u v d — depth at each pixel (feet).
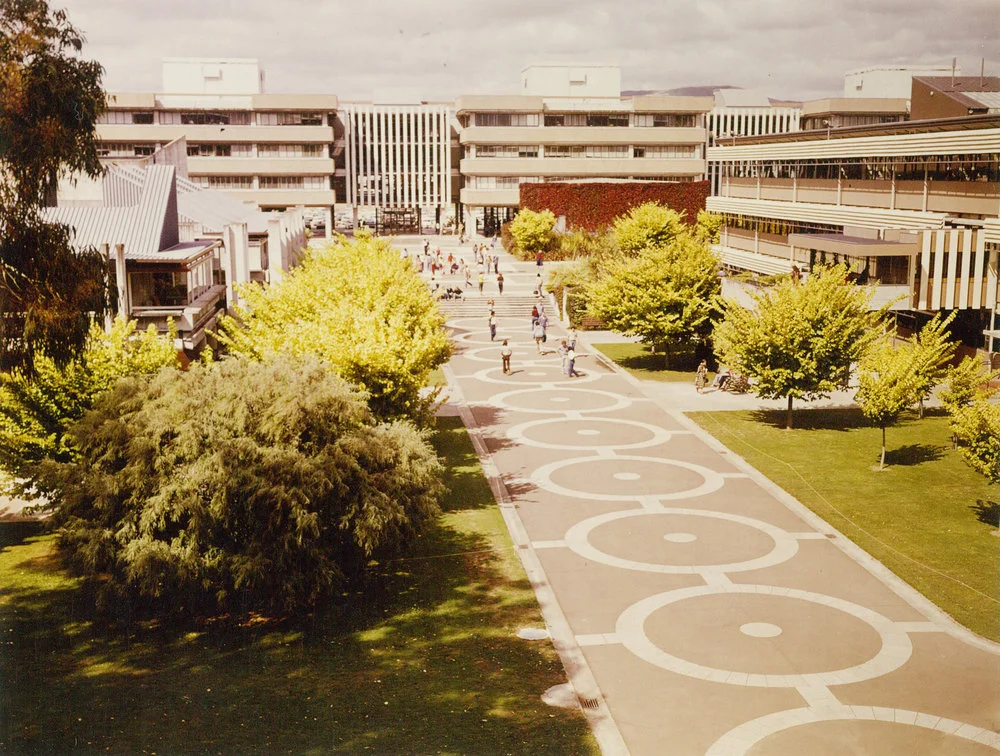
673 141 392.68
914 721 52.75
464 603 68.95
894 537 82.07
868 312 120.37
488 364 169.78
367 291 109.19
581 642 63.10
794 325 115.75
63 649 61.00
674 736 51.44
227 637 63.21
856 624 65.41
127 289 117.60
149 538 61.21
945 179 155.74
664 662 60.23
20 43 63.31
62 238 70.38
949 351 138.41
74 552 65.41
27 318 69.26
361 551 67.92
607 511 90.12
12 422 78.43
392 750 48.47
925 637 63.26
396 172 441.27
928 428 120.67
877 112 278.67
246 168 380.99
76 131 68.18
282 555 62.54
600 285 169.78
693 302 155.43
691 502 92.63
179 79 374.84
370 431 69.10
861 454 108.78
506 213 422.00
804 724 52.60
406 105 437.99
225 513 61.52
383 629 64.54
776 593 70.85
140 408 65.77
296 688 55.83
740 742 50.78
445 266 301.63
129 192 143.02
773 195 229.66
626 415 130.11
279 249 175.42
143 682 56.39
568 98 387.96
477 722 52.01
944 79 199.62
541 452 111.45
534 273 287.28
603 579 73.87
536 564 76.69
